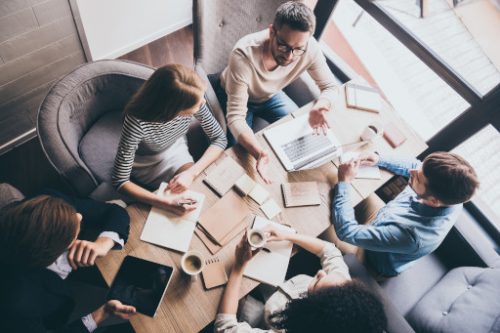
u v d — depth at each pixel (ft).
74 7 6.31
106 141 5.48
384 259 4.92
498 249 6.40
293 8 4.50
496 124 5.85
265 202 4.64
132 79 5.26
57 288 3.96
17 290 3.48
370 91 5.97
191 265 3.93
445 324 4.50
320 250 4.43
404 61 8.84
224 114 6.32
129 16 8.16
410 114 7.89
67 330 3.72
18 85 6.46
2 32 5.63
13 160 6.99
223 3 5.89
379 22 6.79
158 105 4.07
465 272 5.13
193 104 4.24
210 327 4.83
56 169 4.58
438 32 6.61
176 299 3.84
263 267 4.16
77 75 4.85
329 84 5.93
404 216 4.47
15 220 3.24
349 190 4.76
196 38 6.16
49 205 3.36
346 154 5.24
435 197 4.11
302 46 4.83
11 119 6.79
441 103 7.17
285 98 6.66
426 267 5.62
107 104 5.48
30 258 3.27
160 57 9.13
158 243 4.14
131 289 3.81
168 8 8.89
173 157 5.52
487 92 5.69
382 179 5.10
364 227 4.50
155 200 4.37
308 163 5.04
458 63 6.17
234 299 3.83
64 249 3.45
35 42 6.18
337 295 3.18
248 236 3.94
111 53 8.58
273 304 4.09
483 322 4.18
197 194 4.58
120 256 4.05
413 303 5.23
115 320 5.12
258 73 5.38
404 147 5.52
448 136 6.61
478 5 6.82
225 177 4.76
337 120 5.59
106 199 5.15
